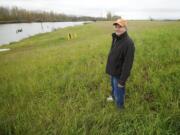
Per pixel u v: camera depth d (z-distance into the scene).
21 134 3.68
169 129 3.14
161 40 9.94
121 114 3.77
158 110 3.67
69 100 4.69
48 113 4.17
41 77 6.96
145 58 6.93
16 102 5.02
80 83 5.77
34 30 79.88
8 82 7.15
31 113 4.27
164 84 4.55
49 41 29.53
